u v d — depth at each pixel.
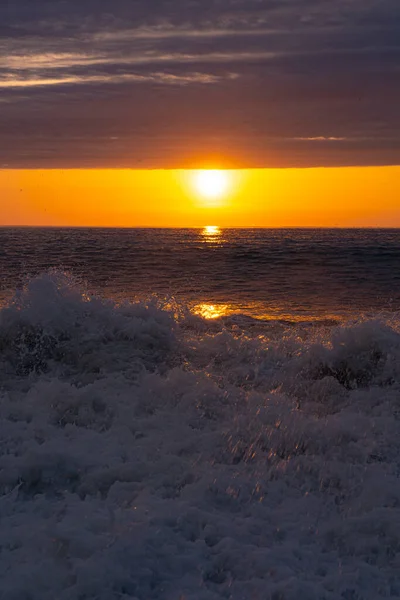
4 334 9.07
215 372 8.59
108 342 9.42
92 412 6.40
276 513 4.38
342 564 3.78
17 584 3.33
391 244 60.69
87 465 5.03
